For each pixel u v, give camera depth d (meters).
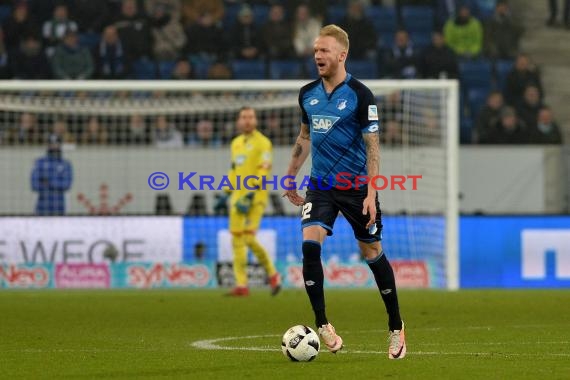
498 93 75.50
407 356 26.30
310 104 25.31
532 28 85.19
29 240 58.56
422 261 60.66
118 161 64.56
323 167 25.19
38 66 74.69
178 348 28.70
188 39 78.19
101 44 75.62
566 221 61.75
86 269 58.84
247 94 70.62
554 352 27.58
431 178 61.50
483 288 60.53
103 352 27.62
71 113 65.88
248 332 33.94
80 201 64.12
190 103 66.00
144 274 59.22
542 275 61.62
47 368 23.97
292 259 59.72
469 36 81.19
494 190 71.56
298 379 21.50
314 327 35.72
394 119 66.12
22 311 42.59
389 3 83.31
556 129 75.00
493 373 22.53
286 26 78.81
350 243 60.09
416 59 77.81
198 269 59.56
